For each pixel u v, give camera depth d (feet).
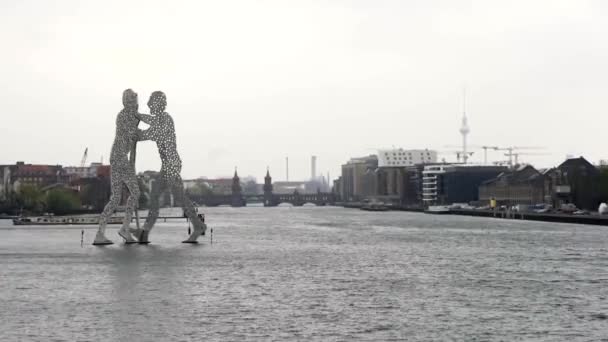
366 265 334.03
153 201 464.65
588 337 181.98
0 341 177.17
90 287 261.24
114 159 456.86
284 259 362.53
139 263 341.21
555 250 408.46
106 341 177.37
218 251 410.31
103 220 459.73
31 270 313.12
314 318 204.03
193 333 185.88
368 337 182.19
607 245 442.91
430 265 332.80
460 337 182.09
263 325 195.11
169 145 456.86
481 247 435.53
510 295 242.37
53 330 188.55
